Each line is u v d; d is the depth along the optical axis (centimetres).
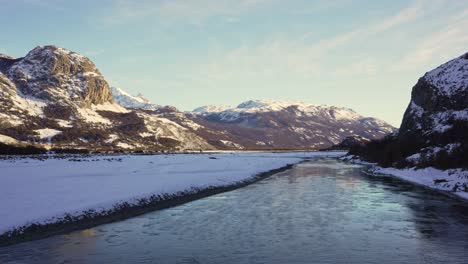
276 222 2945
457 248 2225
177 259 2081
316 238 2472
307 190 4819
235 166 8600
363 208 3503
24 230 2541
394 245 2300
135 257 2116
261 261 2038
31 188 4166
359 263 1994
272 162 11075
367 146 12850
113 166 8169
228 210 3447
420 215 3167
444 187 4838
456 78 8950
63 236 2548
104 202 3334
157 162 9931
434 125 8306
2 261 2044
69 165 8338
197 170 7156
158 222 2967
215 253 2177
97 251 2222
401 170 7181
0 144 15988
